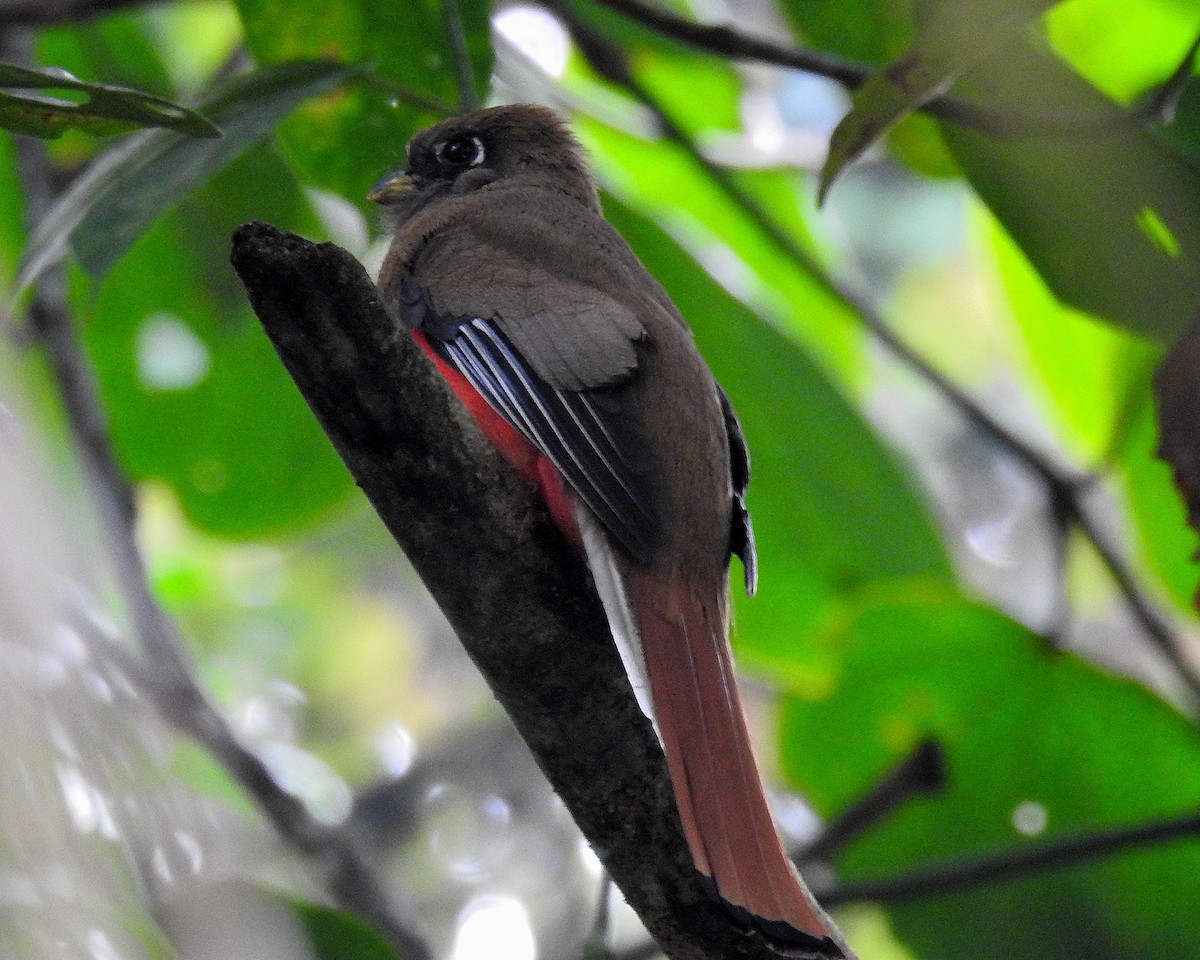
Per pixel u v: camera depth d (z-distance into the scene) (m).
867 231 18.44
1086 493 10.70
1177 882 10.02
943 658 10.28
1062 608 10.23
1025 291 10.95
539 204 9.63
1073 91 8.39
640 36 12.06
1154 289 8.45
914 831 10.34
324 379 5.48
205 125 5.43
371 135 9.94
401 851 17.52
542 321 7.99
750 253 12.64
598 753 6.08
